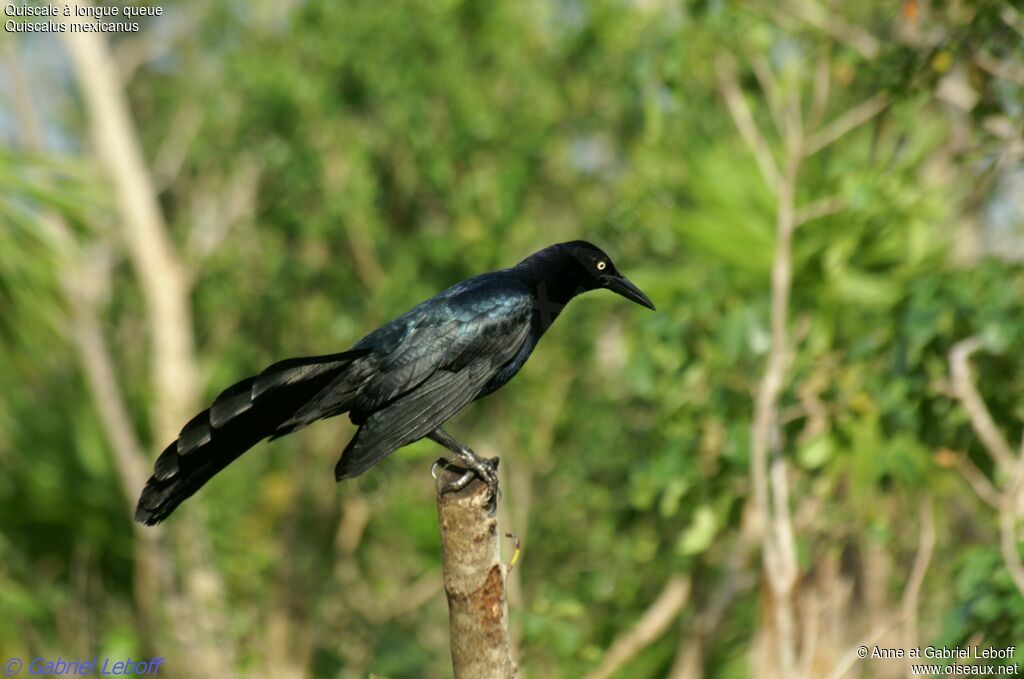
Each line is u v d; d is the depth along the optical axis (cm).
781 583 997
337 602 1928
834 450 1042
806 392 1077
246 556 1734
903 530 1193
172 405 1727
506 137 1689
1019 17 1028
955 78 1230
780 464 1022
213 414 641
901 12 1090
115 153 1756
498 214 1647
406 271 1684
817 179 1145
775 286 1032
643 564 1354
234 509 1755
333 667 1944
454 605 588
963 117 1266
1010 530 852
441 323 728
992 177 1174
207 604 1603
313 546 1908
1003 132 1080
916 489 1095
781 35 1140
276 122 1780
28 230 1312
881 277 1123
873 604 1175
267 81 1748
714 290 1127
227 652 1593
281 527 1883
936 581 1187
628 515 1321
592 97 1717
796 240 1107
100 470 1538
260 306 1877
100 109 1753
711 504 1135
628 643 1316
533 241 1684
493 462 591
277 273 1816
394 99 1681
